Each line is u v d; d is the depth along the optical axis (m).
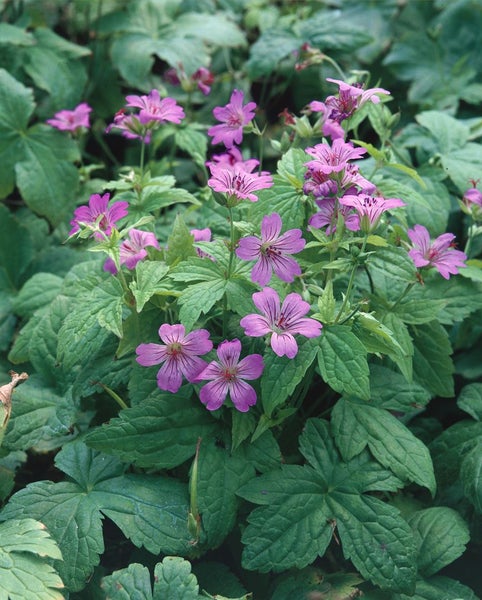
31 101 0.65
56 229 0.67
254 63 0.72
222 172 0.46
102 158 0.76
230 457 0.47
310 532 0.46
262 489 0.47
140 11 0.75
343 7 0.80
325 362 0.45
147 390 0.48
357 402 0.49
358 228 0.46
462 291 0.53
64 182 0.64
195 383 0.47
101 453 0.49
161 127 0.61
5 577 0.42
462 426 0.52
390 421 0.49
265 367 0.45
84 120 0.63
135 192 0.54
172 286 0.46
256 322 0.44
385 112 0.56
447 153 0.62
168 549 0.45
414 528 0.49
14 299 0.58
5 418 0.47
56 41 0.72
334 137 0.51
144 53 0.72
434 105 0.74
